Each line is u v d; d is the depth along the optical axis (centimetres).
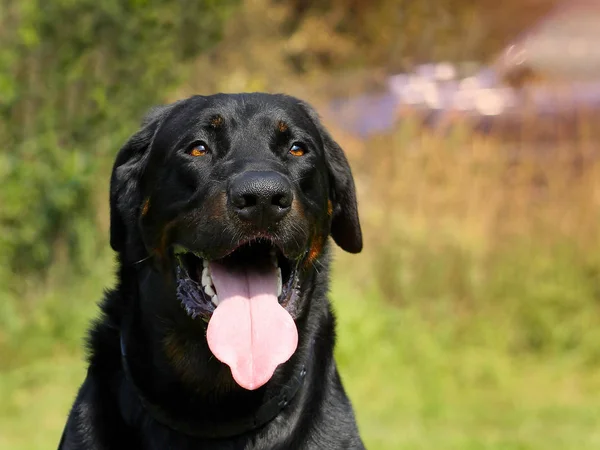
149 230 473
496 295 1095
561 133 1148
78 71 1138
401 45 1417
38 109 1127
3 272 1058
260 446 451
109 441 452
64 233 1116
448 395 968
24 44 1108
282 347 426
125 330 470
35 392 955
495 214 1132
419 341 1031
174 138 471
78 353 1019
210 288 450
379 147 1170
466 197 1135
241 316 435
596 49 1346
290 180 449
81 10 1138
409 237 1120
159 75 1205
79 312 1046
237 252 461
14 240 1081
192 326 451
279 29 1501
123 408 457
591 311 1073
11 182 1074
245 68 1329
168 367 452
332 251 514
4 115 1106
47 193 1097
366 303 1057
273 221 429
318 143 495
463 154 1156
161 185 469
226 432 448
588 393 980
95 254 1116
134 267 484
